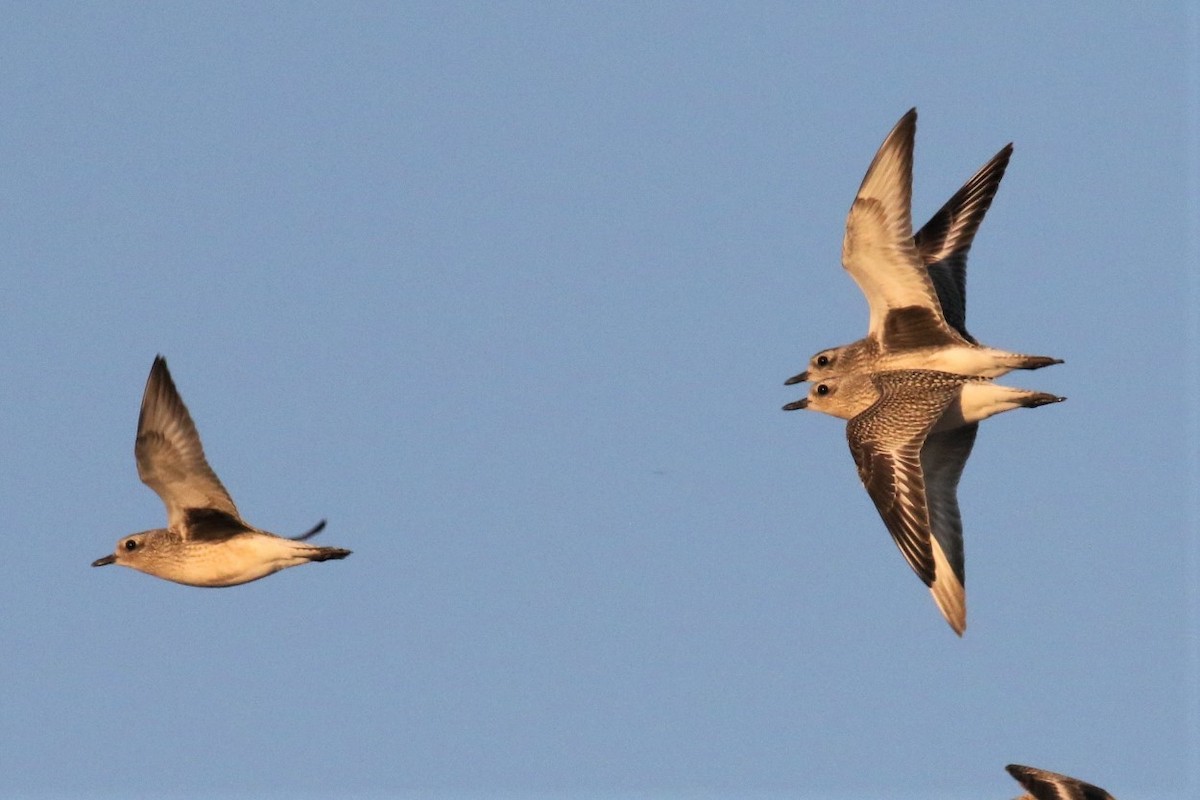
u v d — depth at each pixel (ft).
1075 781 65.82
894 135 77.00
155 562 75.97
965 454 77.97
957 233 85.81
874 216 77.77
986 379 76.59
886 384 76.23
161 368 74.59
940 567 76.64
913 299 78.95
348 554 75.77
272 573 76.23
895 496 70.64
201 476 75.05
